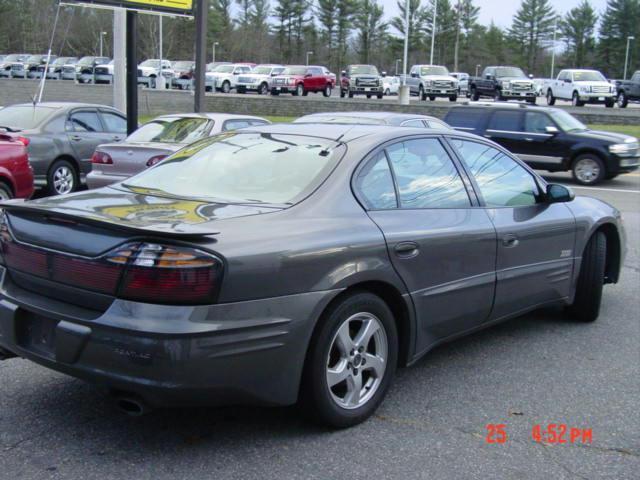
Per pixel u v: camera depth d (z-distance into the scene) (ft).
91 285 11.13
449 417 13.70
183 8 49.21
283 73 143.64
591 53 403.13
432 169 15.37
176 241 10.70
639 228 36.22
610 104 119.03
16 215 12.61
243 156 14.71
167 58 245.65
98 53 243.40
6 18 255.29
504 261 16.16
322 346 12.18
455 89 132.67
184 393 10.74
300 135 15.06
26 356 12.07
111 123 44.32
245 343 11.06
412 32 365.61
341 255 12.34
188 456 11.87
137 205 12.66
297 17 356.59
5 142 28.89
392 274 13.30
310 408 12.50
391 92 164.86
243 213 12.32
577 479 11.54
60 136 40.16
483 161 16.83
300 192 13.15
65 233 11.62
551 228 17.62
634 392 15.20
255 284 11.15
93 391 14.44
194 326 10.56
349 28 343.46
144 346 10.50
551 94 128.98
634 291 23.90
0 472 11.23
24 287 12.37
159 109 109.29
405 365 14.23
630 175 62.03
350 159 13.85
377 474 11.47
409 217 14.08
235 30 339.57
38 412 13.41
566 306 20.20
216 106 107.45
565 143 54.34
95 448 12.07
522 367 16.52
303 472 11.45
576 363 16.87
